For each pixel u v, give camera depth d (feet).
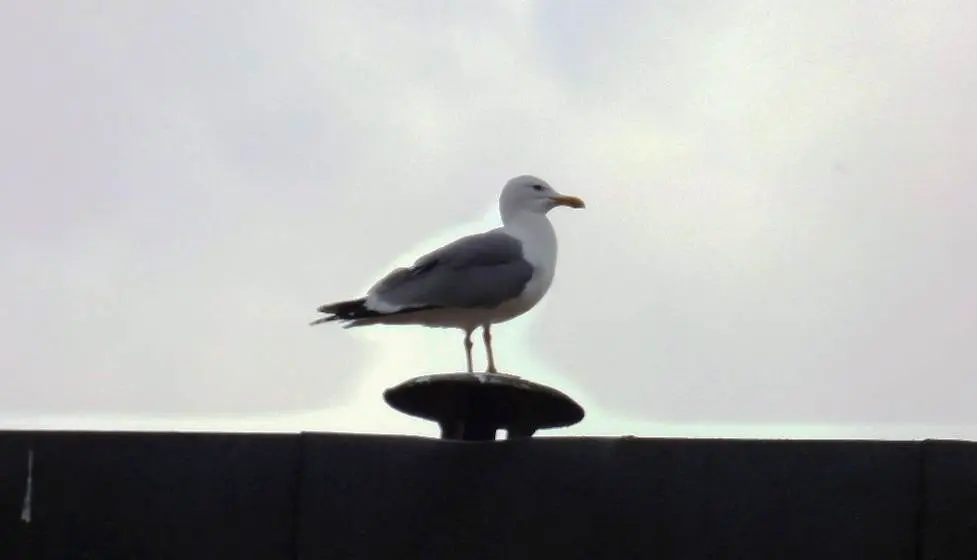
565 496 10.95
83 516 10.89
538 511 10.94
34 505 10.89
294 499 10.94
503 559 10.91
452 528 10.94
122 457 10.94
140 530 10.89
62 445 10.94
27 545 10.86
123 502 10.91
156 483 10.93
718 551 10.89
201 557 10.88
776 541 10.89
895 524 10.88
